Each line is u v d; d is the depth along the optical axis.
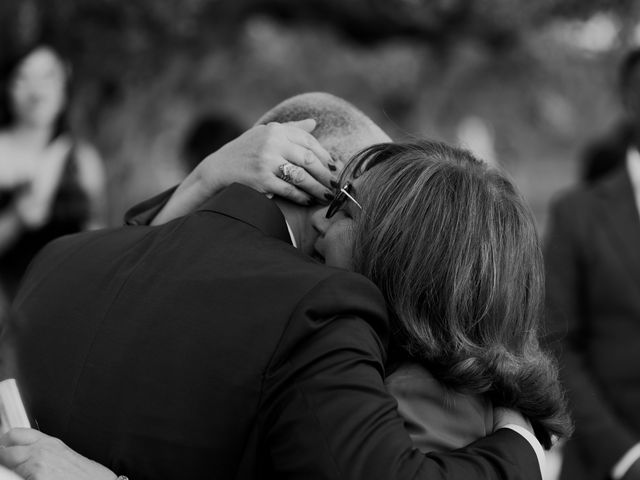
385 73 6.12
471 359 1.67
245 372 1.55
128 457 1.59
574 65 6.23
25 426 1.66
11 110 3.81
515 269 1.74
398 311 1.70
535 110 6.49
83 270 1.80
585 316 3.29
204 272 1.67
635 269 3.22
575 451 3.11
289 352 1.55
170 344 1.61
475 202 1.73
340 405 1.51
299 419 1.52
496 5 5.70
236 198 1.80
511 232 1.75
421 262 1.70
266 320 1.57
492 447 1.64
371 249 1.73
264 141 1.87
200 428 1.56
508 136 6.64
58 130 3.89
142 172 5.57
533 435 1.73
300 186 1.85
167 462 1.57
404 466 1.48
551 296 3.24
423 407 1.66
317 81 6.14
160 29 5.11
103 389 1.64
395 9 6.00
